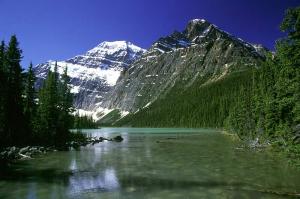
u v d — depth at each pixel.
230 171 30.52
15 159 39.97
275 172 29.45
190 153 47.66
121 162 38.09
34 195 21.78
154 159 40.72
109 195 21.69
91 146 64.50
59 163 37.31
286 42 21.31
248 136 69.06
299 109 22.22
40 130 62.72
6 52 54.25
